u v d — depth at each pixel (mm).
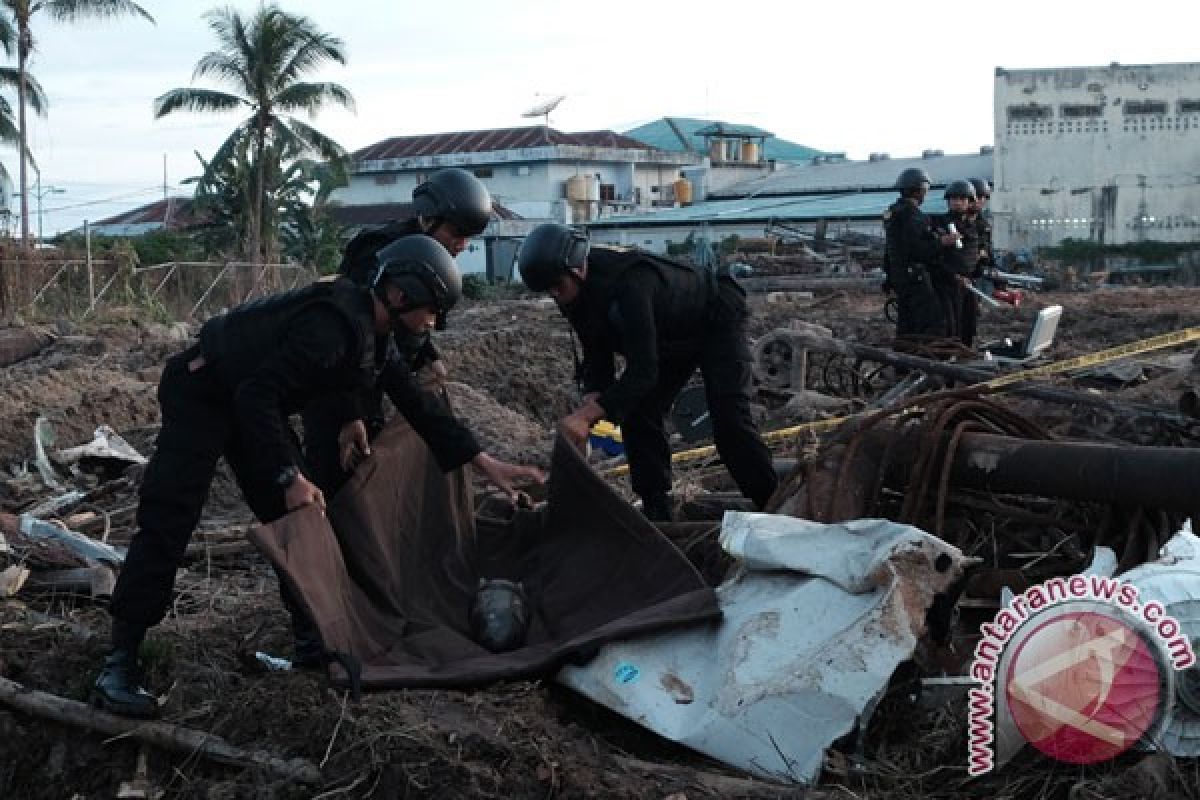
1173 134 50062
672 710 4609
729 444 6359
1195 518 5207
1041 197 51500
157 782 4582
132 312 25406
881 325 19047
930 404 5863
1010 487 5566
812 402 11195
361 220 59594
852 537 4723
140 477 8531
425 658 5020
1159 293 27406
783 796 4145
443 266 4816
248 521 8016
